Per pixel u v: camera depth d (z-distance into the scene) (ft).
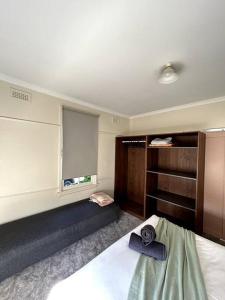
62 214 7.39
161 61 4.96
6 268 4.80
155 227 5.27
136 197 11.23
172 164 9.42
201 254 4.10
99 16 3.32
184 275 3.41
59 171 8.07
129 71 5.62
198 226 7.58
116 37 3.93
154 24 3.50
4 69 5.69
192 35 3.79
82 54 4.70
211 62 4.91
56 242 6.00
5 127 6.30
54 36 3.96
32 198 7.17
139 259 3.86
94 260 3.87
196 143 8.45
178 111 9.53
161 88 7.00
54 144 7.86
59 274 5.14
